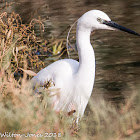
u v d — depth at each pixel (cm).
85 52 750
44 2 2000
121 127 535
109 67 1143
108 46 1331
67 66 772
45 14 1773
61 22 1644
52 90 687
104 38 1427
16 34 924
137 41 1377
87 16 741
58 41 1294
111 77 1065
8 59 754
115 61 1190
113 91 963
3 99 621
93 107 582
